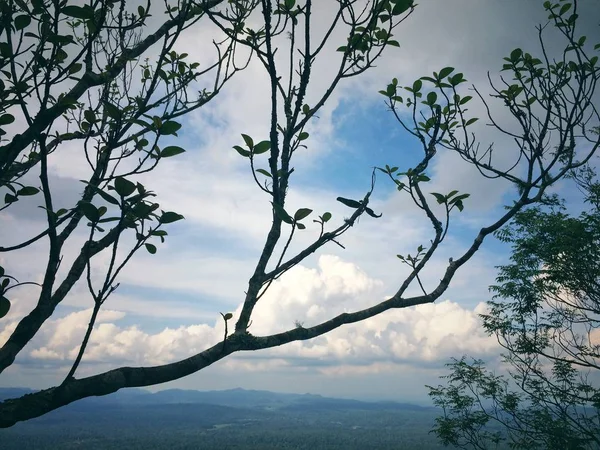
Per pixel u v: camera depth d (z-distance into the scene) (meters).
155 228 1.43
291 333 1.75
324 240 1.79
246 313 1.68
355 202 1.84
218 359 1.57
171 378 1.47
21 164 2.12
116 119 1.68
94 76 2.07
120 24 2.21
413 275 2.15
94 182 1.88
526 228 11.84
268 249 1.74
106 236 1.88
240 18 2.51
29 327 1.51
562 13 2.91
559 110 2.71
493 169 2.57
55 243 1.51
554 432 10.41
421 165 2.43
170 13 2.35
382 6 1.86
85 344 1.33
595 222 10.50
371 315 1.97
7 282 1.53
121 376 1.40
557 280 11.06
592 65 2.84
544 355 11.33
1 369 1.42
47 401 1.29
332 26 1.85
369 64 2.05
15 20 1.76
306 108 1.99
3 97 1.88
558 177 2.46
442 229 2.29
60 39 1.55
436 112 2.59
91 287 1.33
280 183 1.77
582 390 10.70
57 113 1.61
